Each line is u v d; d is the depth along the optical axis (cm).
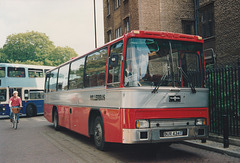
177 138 623
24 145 882
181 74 657
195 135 643
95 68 809
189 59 677
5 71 2202
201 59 691
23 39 5409
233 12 1380
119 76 650
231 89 844
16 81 2242
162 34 661
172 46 664
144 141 597
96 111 796
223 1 1438
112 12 2570
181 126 631
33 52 5538
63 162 635
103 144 732
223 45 1441
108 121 691
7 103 2167
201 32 1784
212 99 873
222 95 859
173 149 757
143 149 770
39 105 2361
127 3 2233
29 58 5512
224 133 706
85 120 867
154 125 613
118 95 641
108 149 756
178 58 664
